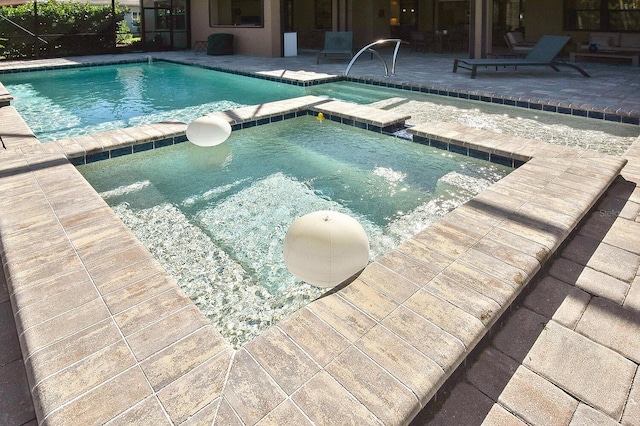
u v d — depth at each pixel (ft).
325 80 31.24
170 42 52.90
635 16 37.04
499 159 15.19
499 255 8.41
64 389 5.54
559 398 6.00
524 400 5.98
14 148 15.60
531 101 22.70
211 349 6.18
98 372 5.79
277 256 10.52
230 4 52.95
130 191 14.26
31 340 6.33
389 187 14.48
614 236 10.12
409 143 17.99
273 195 13.89
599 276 8.68
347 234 7.86
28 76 37.78
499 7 51.26
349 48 40.68
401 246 8.80
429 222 12.10
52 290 7.41
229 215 12.55
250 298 9.02
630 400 5.93
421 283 7.60
